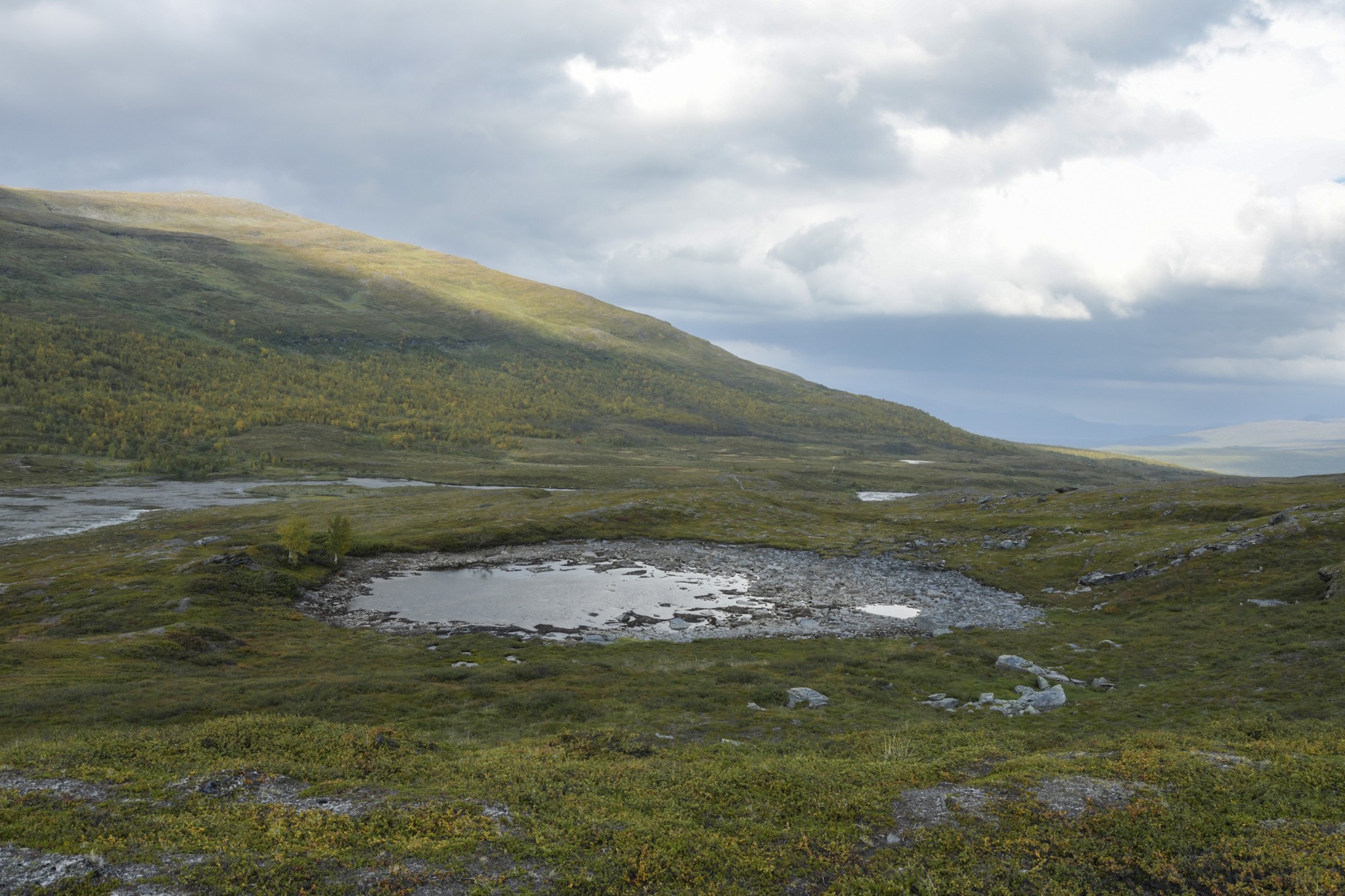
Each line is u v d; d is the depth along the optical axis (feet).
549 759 78.13
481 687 131.23
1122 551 243.40
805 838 54.80
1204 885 47.11
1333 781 60.34
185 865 47.14
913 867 50.29
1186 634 155.43
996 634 180.55
